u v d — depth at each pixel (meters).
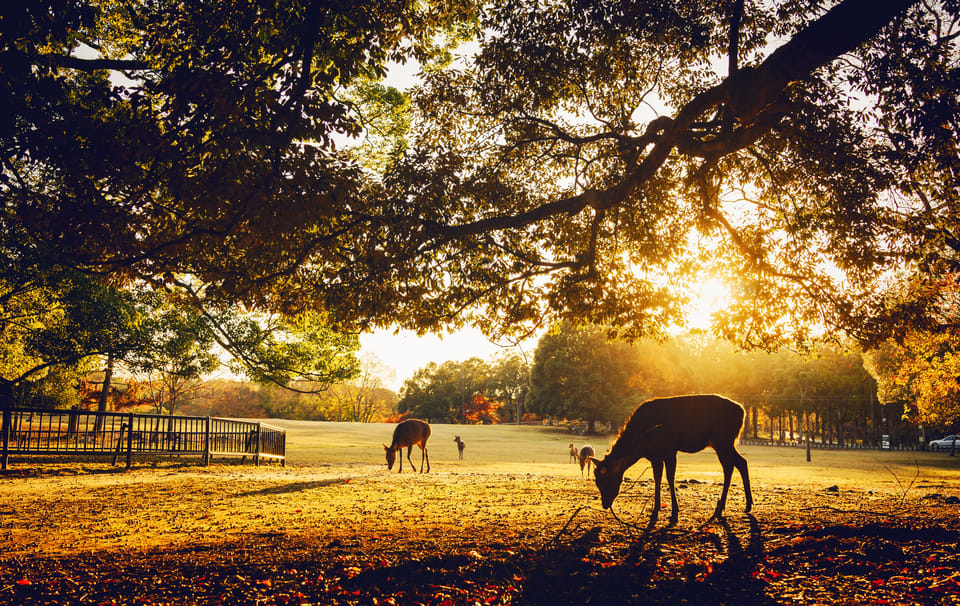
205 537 7.31
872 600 4.31
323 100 6.74
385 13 9.12
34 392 31.22
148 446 18.83
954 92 7.39
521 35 10.38
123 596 4.71
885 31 8.46
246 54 7.34
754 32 10.05
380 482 14.72
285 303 9.59
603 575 5.30
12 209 6.83
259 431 22.31
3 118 5.88
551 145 12.11
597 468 8.66
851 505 9.59
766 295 11.16
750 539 6.71
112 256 7.12
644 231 12.10
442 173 9.62
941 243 10.20
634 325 11.84
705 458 38.25
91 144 6.12
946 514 8.27
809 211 11.65
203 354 27.81
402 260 8.73
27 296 20.61
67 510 9.66
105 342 23.66
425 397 108.12
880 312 10.89
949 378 25.73
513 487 13.46
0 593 4.73
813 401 70.12
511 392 111.81
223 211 6.81
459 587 5.05
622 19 9.71
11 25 5.90
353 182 7.59
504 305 10.09
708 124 9.70
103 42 10.80
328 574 5.42
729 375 73.31
